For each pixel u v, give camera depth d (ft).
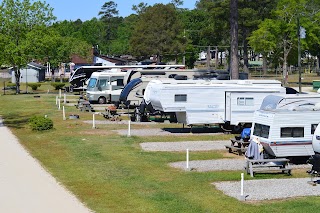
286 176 72.28
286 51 246.27
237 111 111.04
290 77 312.09
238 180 69.67
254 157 78.23
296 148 79.61
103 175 73.05
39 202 59.88
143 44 359.66
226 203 58.70
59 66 338.13
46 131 115.65
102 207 57.72
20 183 68.90
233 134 110.83
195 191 63.98
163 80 117.60
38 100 195.72
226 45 393.91
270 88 111.55
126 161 82.23
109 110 139.33
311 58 395.34
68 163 81.71
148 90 123.34
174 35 364.17
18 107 173.27
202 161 82.33
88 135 108.68
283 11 247.09
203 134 110.73
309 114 79.66
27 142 102.94
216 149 93.09
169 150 92.02
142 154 87.92
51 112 153.28
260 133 81.00
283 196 61.57
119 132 112.88
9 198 61.67
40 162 82.89
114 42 555.69
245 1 307.99
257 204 58.29
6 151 92.84
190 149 93.04
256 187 65.92
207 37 378.73
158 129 117.91
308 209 56.18
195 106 111.45
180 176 71.97
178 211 55.83
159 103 111.65
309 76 320.50
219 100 111.86
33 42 230.68
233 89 111.04
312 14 251.39
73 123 127.13
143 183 68.18
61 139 104.53
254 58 505.25
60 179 71.15
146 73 164.96
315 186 66.33
